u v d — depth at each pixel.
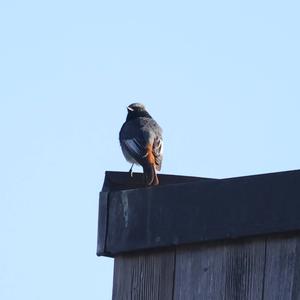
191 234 12.05
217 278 11.82
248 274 11.57
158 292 12.38
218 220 11.83
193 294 12.02
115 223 12.95
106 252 12.99
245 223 11.59
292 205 11.23
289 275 11.23
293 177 11.28
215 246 11.93
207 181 12.05
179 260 12.24
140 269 12.64
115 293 12.89
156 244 12.38
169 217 12.32
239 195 11.71
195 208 12.09
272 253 11.42
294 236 11.27
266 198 11.47
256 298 11.45
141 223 12.62
